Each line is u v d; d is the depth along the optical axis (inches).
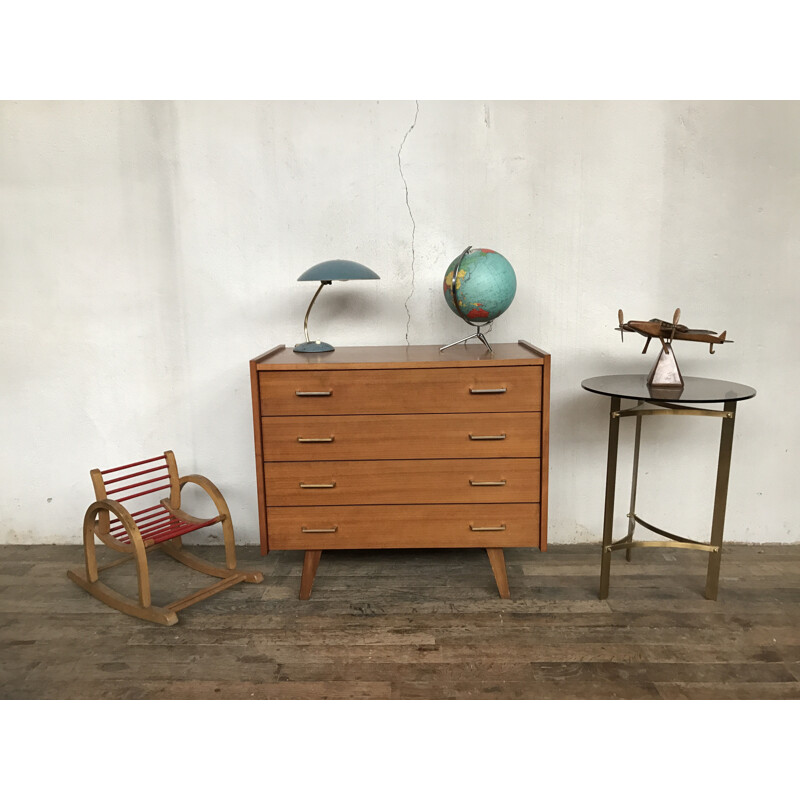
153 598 103.3
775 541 121.0
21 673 84.3
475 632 92.2
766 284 113.3
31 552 121.6
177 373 119.8
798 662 84.3
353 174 113.0
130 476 110.7
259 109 111.3
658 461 119.5
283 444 98.0
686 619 94.7
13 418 121.6
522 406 95.8
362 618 96.3
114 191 114.4
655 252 113.3
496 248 114.2
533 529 99.5
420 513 99.5
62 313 118.3
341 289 116.3
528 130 110.8
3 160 113.8
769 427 117.3
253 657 87.1
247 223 114.8
